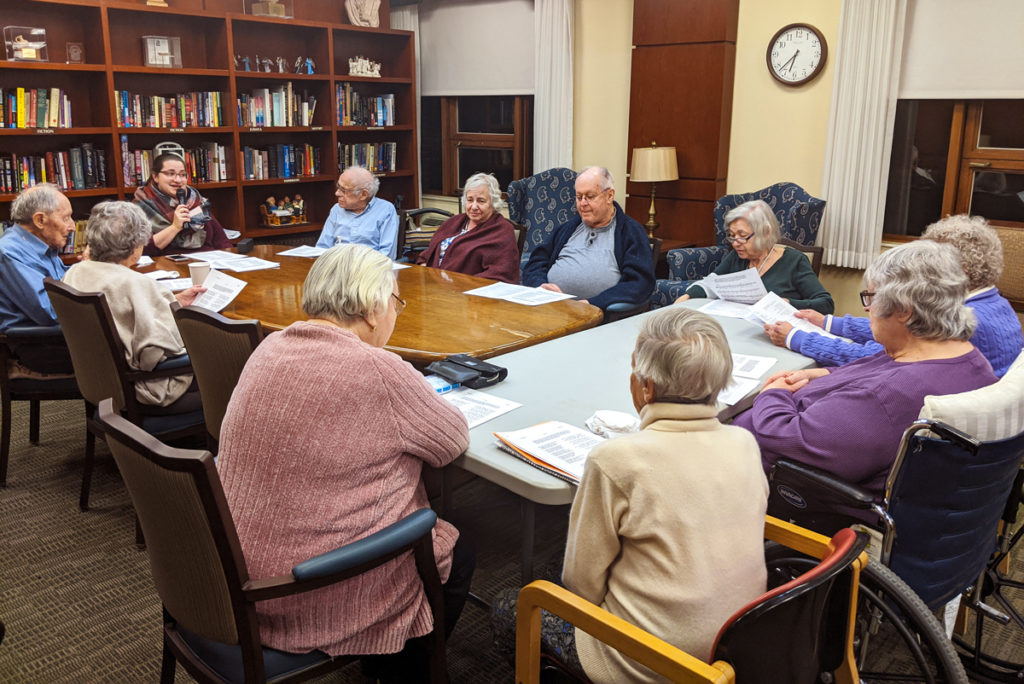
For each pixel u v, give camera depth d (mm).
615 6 5785
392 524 1455
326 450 1396
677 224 5633
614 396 2016
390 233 4672
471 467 1651
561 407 1933
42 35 4805
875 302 1747
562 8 5871
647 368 1294
